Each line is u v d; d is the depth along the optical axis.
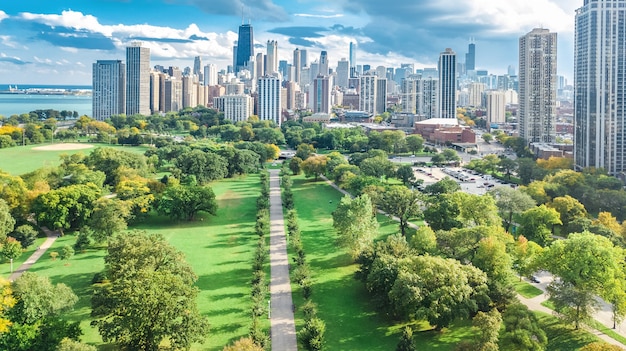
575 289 142.38
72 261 199.75
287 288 175.00
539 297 167.38
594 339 138.88
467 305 139.38
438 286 142.25
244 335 141.38
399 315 152.75
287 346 136.50
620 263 160.62
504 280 158.12
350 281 181.38
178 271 148.25
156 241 157.62
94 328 142.75
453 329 145.25
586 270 147.12
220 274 187.25
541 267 164.25
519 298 166.38
